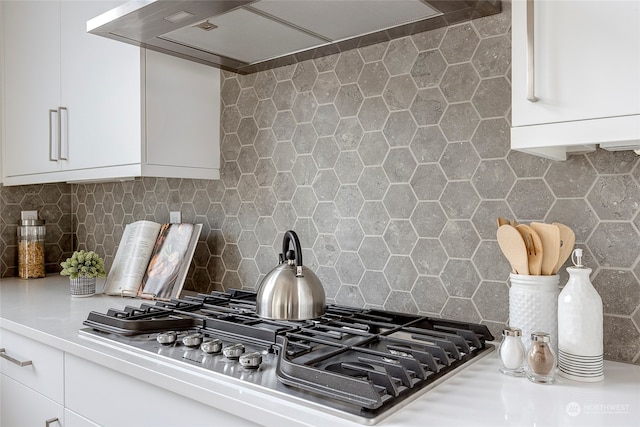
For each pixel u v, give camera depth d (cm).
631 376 109
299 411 89
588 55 94
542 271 118
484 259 140
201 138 198
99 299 199
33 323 158
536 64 100
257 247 193
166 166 185
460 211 144
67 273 200
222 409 97
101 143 193
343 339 126
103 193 261
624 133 91
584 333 106
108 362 123
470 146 142
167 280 195
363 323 138
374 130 160
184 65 192
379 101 159
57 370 144
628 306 119
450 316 146
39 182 228
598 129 93
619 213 120
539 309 116
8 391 167
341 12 134
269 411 90
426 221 150
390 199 157
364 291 163
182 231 202
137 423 118
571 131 96
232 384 102
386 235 158
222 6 131
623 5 91
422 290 151
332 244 171
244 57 174
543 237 118
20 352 160
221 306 164
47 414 148
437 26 145
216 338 131
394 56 155
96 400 130
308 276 144
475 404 93
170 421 111
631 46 90
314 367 103
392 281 157
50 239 273
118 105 185
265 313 140
